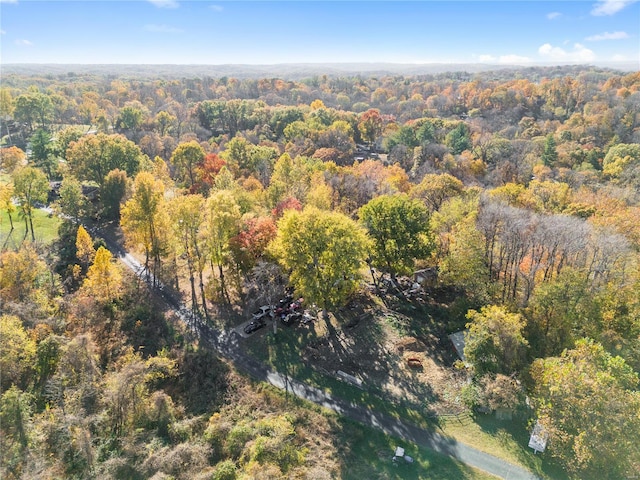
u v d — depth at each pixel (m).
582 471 36.69
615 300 52.31
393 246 64.94
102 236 87.81
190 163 115.12
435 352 54.72
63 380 44.50
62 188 92.38
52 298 62.25
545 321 53.28
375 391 48.09
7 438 35.47
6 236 84.50
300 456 38.41
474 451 40.19
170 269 75.56
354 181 97.62
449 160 126.69
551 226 58.75
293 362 52.69
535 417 42.56
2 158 119.62
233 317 61.72
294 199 80.19
